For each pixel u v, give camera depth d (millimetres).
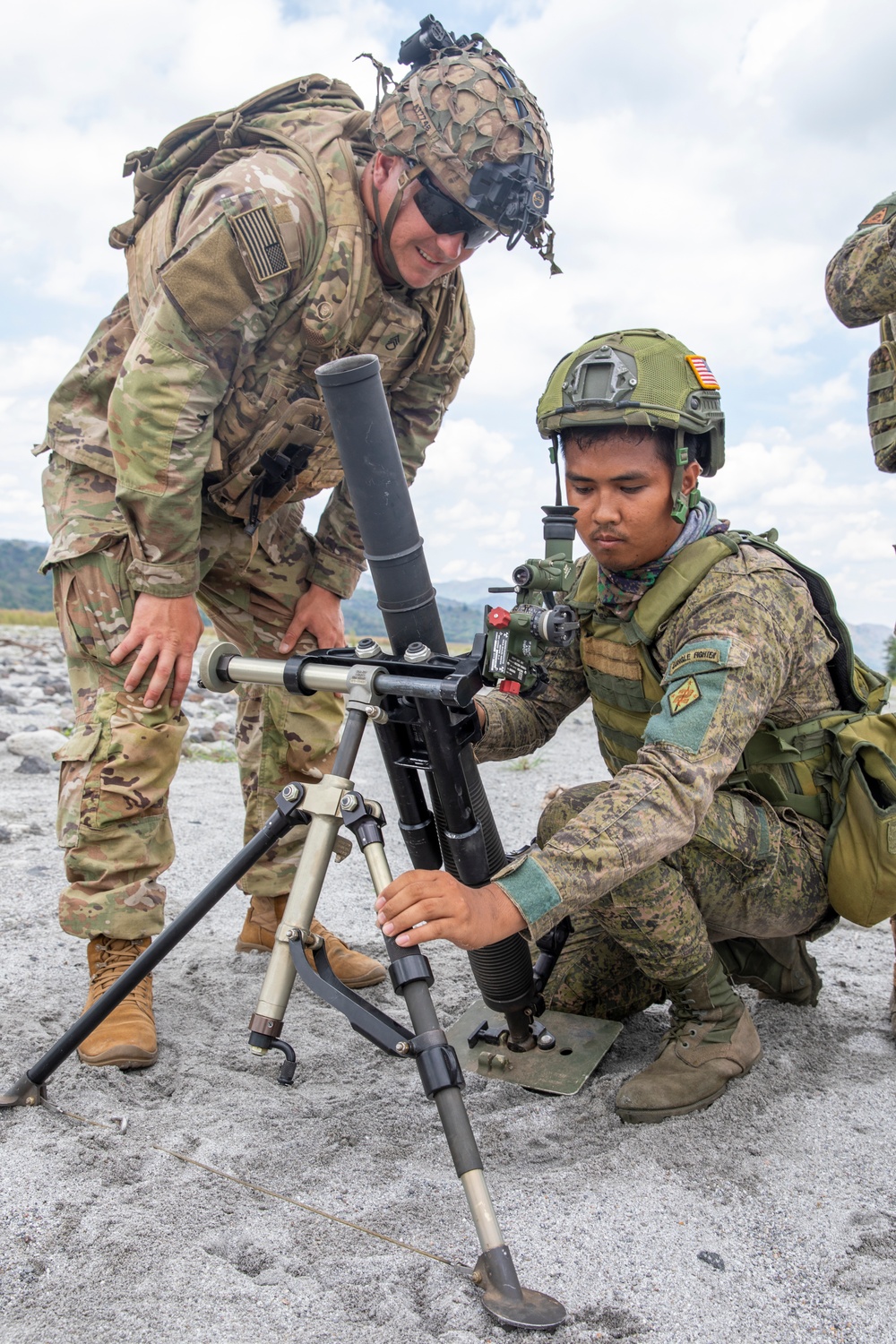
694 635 2059
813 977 2699
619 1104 2131
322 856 1781
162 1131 2057
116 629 2555
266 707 3025
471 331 3045
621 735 2447
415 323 2713
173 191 2604
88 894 2465
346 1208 1801
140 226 2762
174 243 2498
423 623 1864
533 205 2471
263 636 3082
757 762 2330
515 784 6023
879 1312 1545
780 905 2324
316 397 2637
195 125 2648
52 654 13328
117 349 2670
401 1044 1624
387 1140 2076
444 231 2486
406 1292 1565
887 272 2543
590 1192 1847
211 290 2336
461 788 1882
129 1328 1461
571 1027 2514
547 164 2521
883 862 2258
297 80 2686
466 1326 1489
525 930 1774
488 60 2504
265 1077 2359
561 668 2572
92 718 2521
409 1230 1735
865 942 3354
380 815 1772
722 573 2139
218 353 2418
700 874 2197
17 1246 1635
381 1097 2277
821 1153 1988
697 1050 2227
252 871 3107
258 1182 1886
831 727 2334
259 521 2826
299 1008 2805
